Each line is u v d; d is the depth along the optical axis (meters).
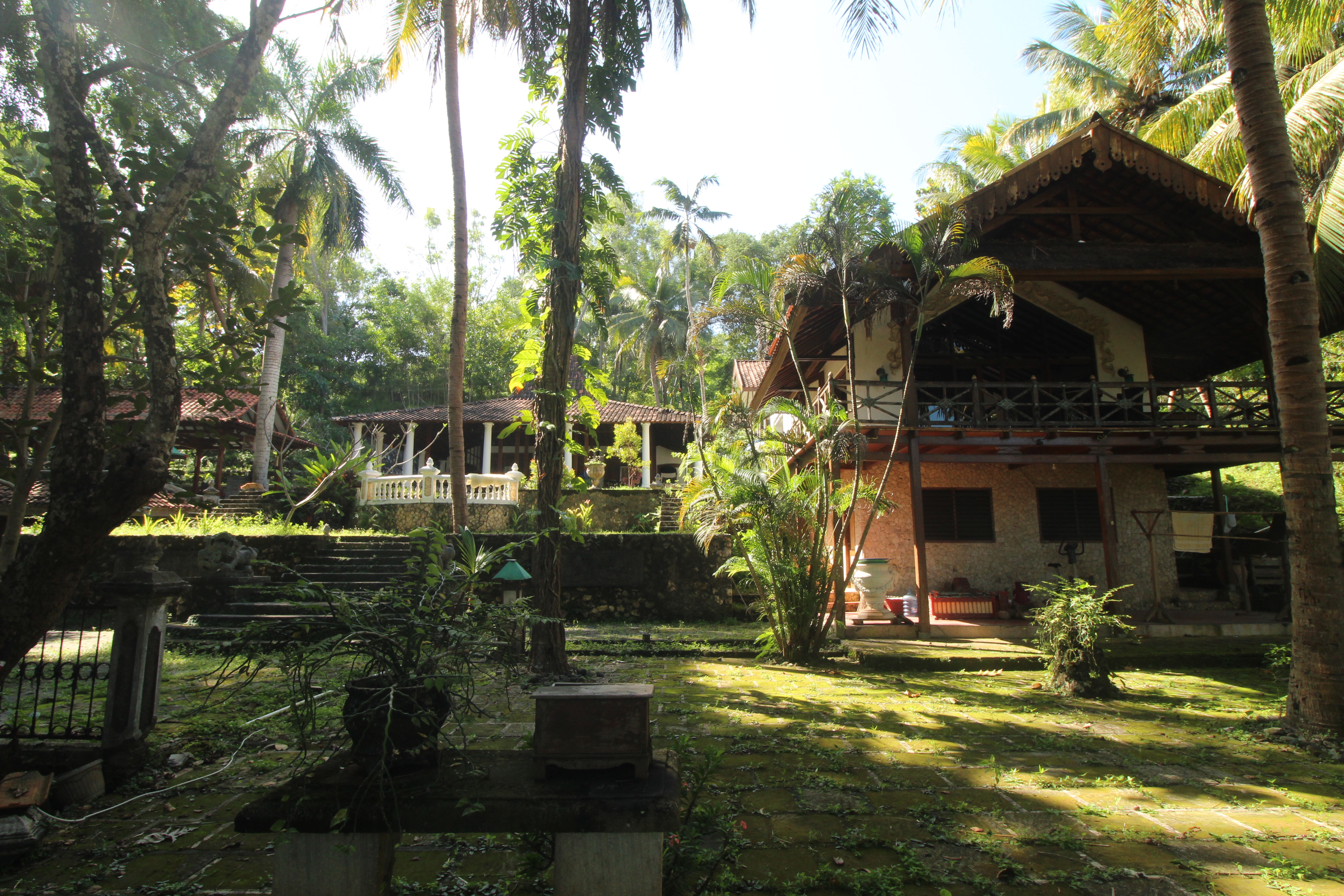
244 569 11.56
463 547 7.59
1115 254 11.51
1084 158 11.71
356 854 2.60
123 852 3.87
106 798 4.62
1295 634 6.58
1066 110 21.84
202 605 11.08
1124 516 13.98
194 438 18.25
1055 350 14.12
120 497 3.62
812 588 9.92
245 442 20.27
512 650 3.26
